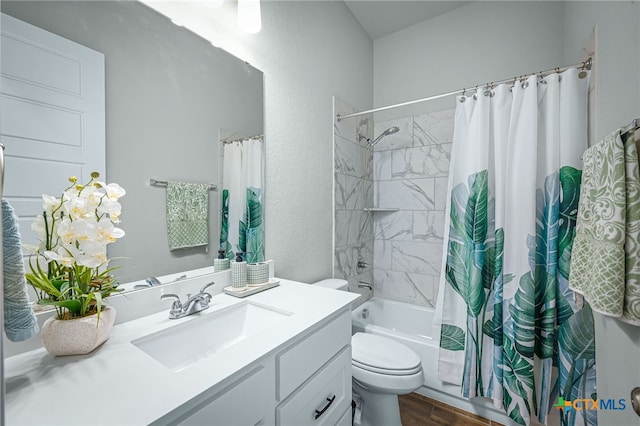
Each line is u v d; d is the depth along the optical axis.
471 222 1.61
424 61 2.37
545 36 1.93
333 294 1.14
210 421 0.56
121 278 0.85
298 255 1.64
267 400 0.71
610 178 0.86
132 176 0.88
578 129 1.38
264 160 1.38
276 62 1.46
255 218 1.34
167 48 0.97
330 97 1.96
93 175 0.76
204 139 1.10
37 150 0.68
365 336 1.67
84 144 0.76
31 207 0.67
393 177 2.51
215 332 0.95
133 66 0.88
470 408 1.63
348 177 2.17
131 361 0.63
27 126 0.67
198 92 1.07
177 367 0.83
